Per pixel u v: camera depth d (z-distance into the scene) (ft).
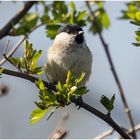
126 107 30.83
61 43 37.96
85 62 37.73
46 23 38.60
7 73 29.35
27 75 29.58
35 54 29.94
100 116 28.73
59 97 28.37
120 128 28.58
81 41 38.01
